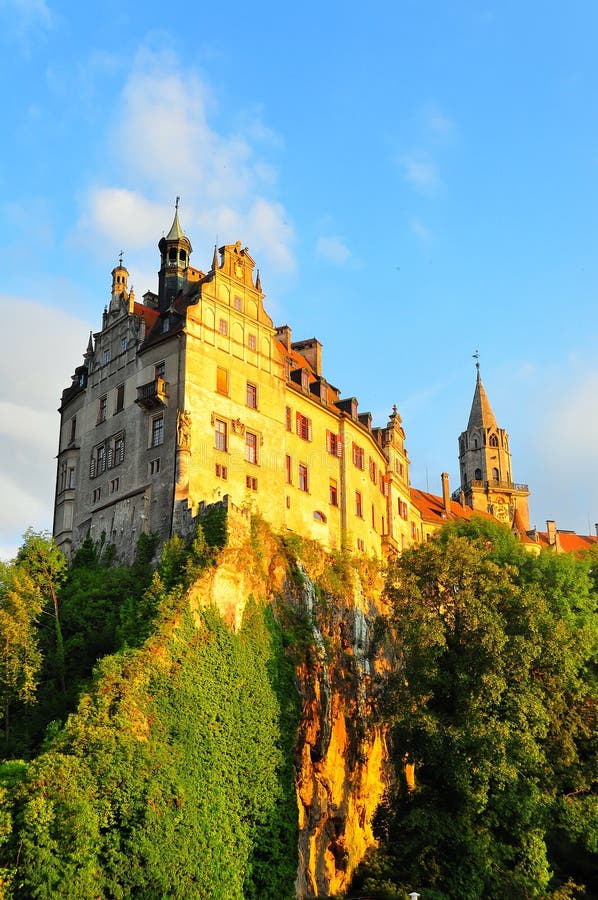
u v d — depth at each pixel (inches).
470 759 2194.9
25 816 1640.0
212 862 1900.8
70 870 1640.0
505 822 2325.3
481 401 5915.4
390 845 2447.1
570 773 2454.5
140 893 1737.2
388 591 2529.5
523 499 5718.5
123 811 1764.3
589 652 2632.9
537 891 2261.3
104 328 3097.9
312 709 2409.0
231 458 2743.6
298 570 2645.2
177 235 3181.6
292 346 3582.7
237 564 2359.7
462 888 2230.6
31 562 2480.3
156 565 2522.1
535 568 3048.7
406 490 4035.4
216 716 2092.8
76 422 3159.5
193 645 2143.2
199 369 2728.8
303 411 3134.8
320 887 2269.9
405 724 2258.9
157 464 2664.9
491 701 2219.5
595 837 2388.0
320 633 2608.3
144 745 1881.2
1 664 2167.8
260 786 2116.1
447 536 3430.1
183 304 2906.0
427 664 2290.8
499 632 2292.1
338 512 3201.3
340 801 2434.8
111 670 1972.2
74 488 3051.2
